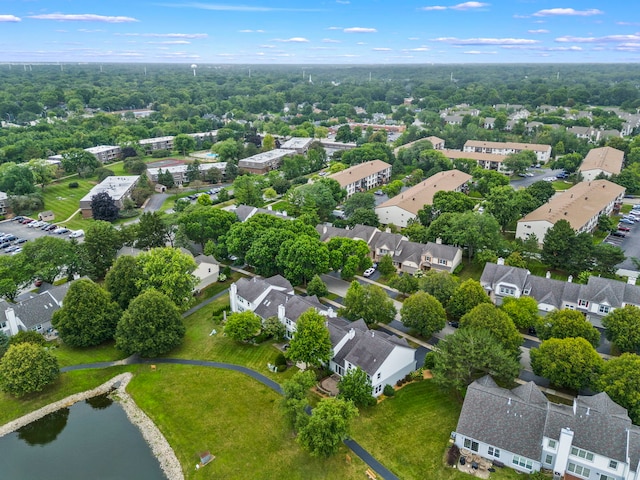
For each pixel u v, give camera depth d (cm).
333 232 12838
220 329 9188
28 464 6291
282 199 17812
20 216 16388
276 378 7662
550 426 5716
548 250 10925
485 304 7844
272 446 6303
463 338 7138
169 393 7469
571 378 6762
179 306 9525
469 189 17775
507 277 9706
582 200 13925
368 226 12681
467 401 6238
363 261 11031
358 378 6756
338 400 6112
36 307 9200
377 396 7144
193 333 9106
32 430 6956
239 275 11588
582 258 10538
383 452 6122
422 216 13600
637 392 6072
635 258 10988
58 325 8569
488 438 5906
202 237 12519
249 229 11344
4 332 8806
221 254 11725
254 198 16200
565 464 5566
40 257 10288
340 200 16712
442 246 11256
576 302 9088
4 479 6044
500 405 6078
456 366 6850
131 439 6700
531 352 7294
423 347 8419
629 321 7706
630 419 5600
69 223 15900
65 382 7844
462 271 11325
